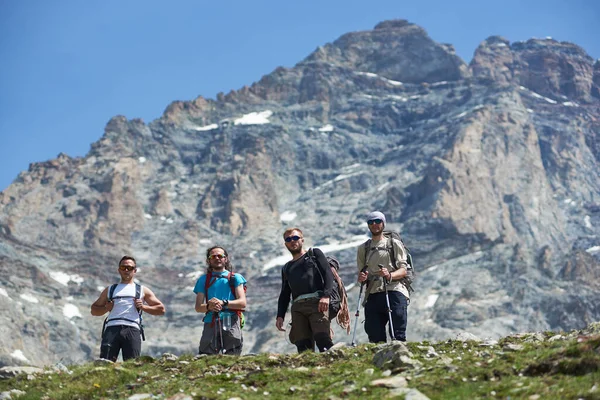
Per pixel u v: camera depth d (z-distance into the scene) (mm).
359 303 21500
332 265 21000
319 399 15422
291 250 20734
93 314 21984
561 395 13383
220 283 20875
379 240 21625
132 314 21688
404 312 20906
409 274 21359
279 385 16797
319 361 18703
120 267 22031
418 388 15211
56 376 19844
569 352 15258
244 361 19188
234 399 15648
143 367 19828
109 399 17484
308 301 20156
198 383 17500
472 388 14711
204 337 20719
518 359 16078
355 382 16219
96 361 20516
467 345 19484
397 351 17516
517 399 13695
